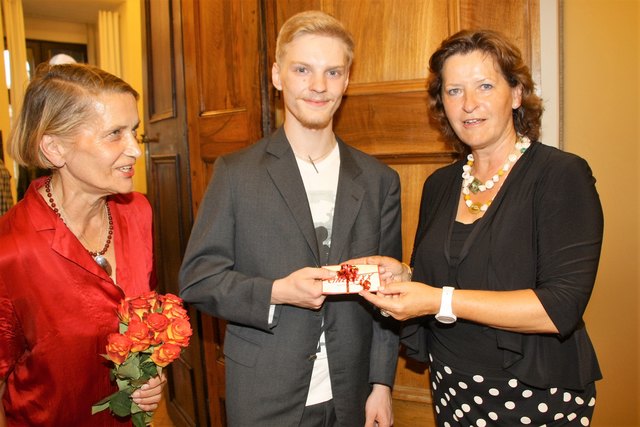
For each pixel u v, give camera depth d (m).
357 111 1.86
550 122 1.62
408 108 1.78
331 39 1.23
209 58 2.28
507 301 1.12
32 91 1.08
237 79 2.15
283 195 1.28
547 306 1.09
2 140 4.90
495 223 1.22
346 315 1.33
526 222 1.19
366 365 1.38
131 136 1.13
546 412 1.18
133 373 1.01
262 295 1.20
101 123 1.07
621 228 1.79
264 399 1.26
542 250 1.16
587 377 1.18
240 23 2.09
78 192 1.16
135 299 1.08
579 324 1.23
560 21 1.61
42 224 1.10
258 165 1.32
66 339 1.10
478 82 1.25
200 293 1.27
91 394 1.14
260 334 1.29
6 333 1.06
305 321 1.28
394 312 1.18
